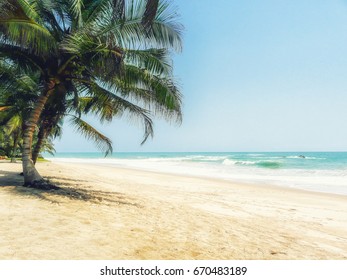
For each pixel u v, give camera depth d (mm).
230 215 8047
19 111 12383
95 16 8125
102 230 4867
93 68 8055
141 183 15953
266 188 15922
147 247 4375
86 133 12227
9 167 18797
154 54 8273
